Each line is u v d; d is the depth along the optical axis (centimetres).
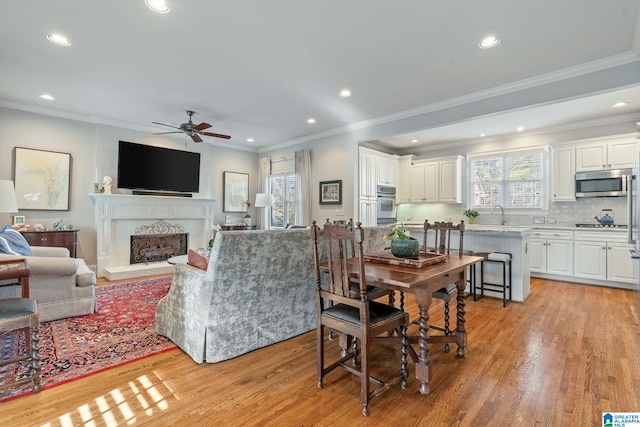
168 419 168
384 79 354
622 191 462
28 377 197
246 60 310
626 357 237
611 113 463
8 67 326
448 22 248
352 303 183
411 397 190
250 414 173
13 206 339
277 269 250
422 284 195
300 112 474
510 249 394
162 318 275
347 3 225
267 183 718
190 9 232
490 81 357
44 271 299
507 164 591
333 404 183
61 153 483
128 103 436
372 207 602
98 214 500
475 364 230
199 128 450
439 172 658
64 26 253
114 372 216
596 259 464
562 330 293
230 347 235
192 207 607
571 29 255
